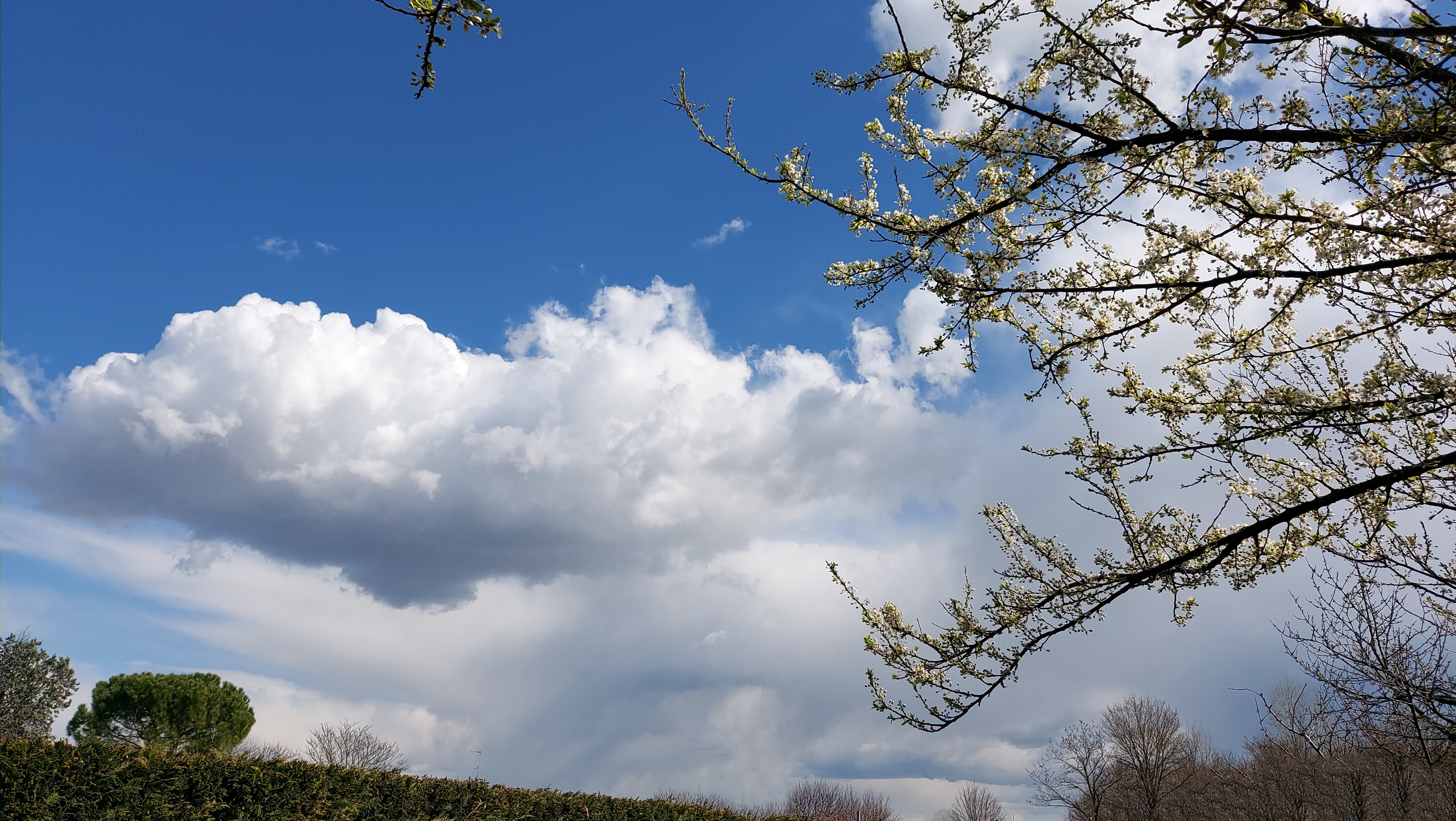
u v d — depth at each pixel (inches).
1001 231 153.9
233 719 957.2
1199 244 147.5
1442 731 185.9
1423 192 135.0
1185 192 143.6
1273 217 139.6
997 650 192.9
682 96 157.4
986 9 137.9
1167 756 969.5
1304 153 132.2
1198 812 807.1
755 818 555.8
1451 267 140.6
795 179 158.7
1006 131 147.3
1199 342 173.9
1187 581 183.6
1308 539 182.1
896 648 197.8
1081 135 141.7
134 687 900.6
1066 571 192.9
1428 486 170.7
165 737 895.1
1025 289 155.6
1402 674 190.7
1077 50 137.8
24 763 231.3
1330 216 147.3
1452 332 153.3
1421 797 336.2
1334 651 204.4
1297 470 182.4
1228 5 110.7
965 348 163.3
